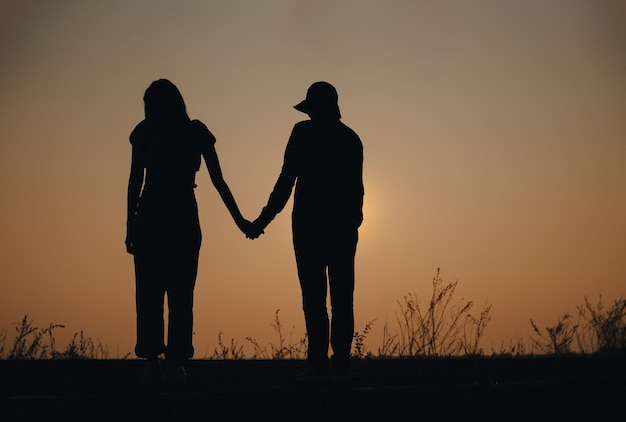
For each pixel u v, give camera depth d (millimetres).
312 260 8070
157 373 8000
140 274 8078
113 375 8789
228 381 7949
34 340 9672
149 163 8023
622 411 7070
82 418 5711
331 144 8180
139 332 8023
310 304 8062
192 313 8117
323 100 8273
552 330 10930
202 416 5879
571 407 6969
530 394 6969
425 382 7793
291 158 8180
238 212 8422
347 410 6270
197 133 8180
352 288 8203
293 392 6234
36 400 6129
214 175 8344
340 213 8094
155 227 7969
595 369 9492
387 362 9641
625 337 11008
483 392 6762
